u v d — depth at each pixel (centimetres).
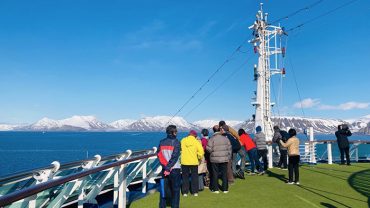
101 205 786
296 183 1166
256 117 1917
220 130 1042
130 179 959
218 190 1016
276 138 1586
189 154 966
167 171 738
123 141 18762
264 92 1923
